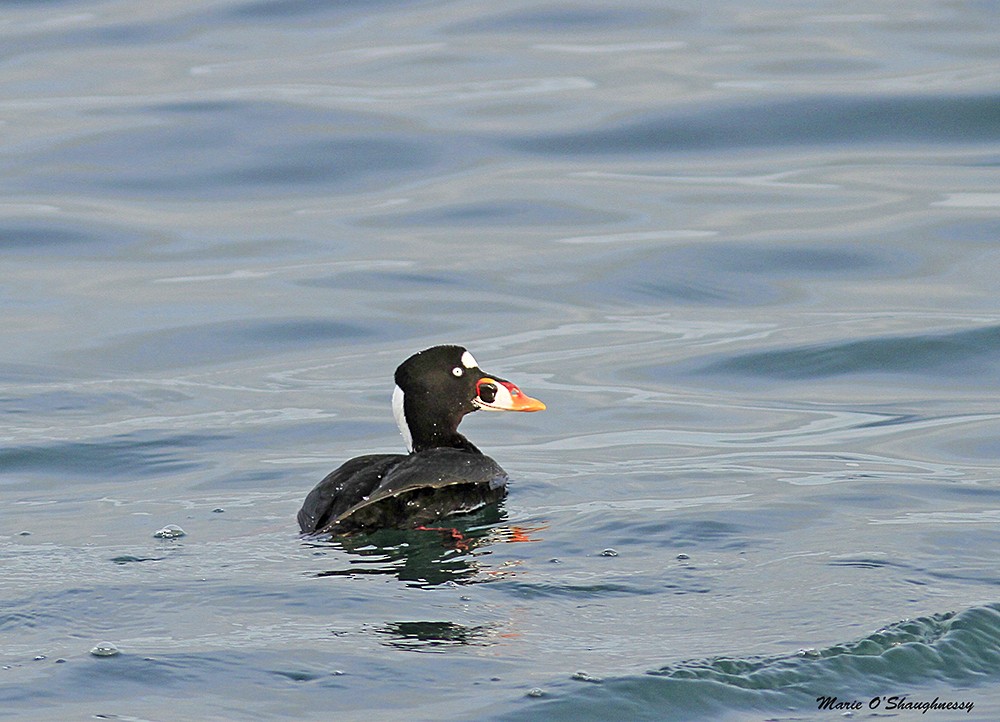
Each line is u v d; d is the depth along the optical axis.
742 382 15.78
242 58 28.77
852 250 19.67
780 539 10.45
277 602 9.12
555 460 13.25
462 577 9.59
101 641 8.52
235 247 20.55
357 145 24.09
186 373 16.22
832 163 23.08
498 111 25.41
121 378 15.98
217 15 32.06
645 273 19.23
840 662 8.14
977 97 24.59
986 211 20.78
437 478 11.05
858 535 10.52
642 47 28.89
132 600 9.19
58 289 19.03
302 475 12.86
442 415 12.35
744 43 28.89
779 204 21.47
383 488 10.76
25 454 13.51
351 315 18.08
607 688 7.83
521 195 22.19
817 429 14.14
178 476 12.90
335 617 8.88
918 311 17.58
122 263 19.97
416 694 7.81
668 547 10.27
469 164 23.45
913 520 10.98
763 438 13.86
